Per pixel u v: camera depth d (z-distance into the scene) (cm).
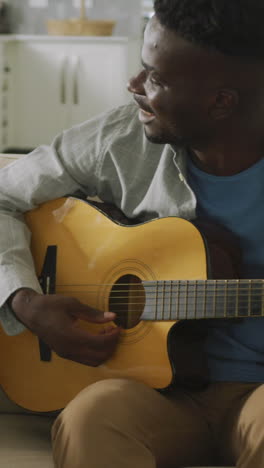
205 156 136
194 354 135
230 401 133
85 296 146
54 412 144
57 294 147
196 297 131
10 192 156
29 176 156
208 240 135
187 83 125
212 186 138
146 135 135
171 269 135
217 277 132
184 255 135
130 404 122
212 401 134
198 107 127
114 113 155
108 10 608
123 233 144
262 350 135
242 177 136
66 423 118
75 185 155
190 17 120
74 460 115
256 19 120
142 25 608
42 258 152
